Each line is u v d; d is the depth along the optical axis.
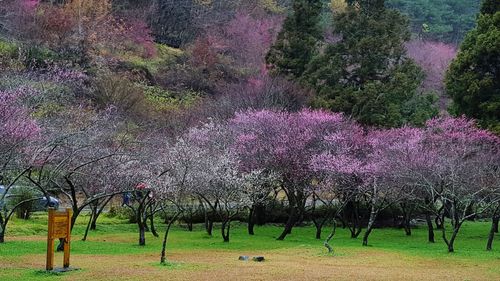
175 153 19.25
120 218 26.89
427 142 24.28
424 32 65.25
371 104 30.75
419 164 20.78
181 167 18.81
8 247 16.64
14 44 36.62
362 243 21.06
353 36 33.22
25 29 38.97
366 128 29.97
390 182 21.41
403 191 21.64
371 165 21.61
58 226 12.11
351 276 12.54
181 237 21.84
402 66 33.00
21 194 23.28
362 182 22.31
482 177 20.97
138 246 18.55
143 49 48.22
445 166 20.16
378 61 32.81
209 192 20.98
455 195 19.30
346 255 17.16
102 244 18.67
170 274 12.04
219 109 31.36
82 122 23.27
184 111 34.06
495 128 25.42
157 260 14.77
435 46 58.22
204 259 15.41
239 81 41.66
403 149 22.11
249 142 23.12
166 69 46.12
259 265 14.12
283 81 33.47
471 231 26.30
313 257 16.45
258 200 22.67
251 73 46.25
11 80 24.03
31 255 15.12
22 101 21.42
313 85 33.31
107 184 20.78
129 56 46.12
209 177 19.69
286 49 36.47
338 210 22.36
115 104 30.70
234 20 55.06
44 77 26.86
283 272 12.85
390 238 23.33
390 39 32.59
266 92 31.94
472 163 21.94
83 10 42.56
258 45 51.31
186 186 18.91
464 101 27.52
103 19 44.94
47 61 31.17
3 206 21.53
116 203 30.08
